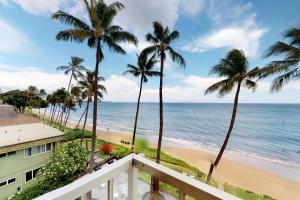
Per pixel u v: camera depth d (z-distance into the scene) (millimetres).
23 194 9250
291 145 31547
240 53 10844
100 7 10781
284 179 17859
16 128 13719
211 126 48969
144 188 8414
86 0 10469
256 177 18062
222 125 49750
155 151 23531
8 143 10203
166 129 47438
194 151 26797
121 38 11492
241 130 43156
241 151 28109
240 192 13398
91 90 17156
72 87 24703
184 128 47906
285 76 10461
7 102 42844
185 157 23344
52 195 981
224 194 1003
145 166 1456
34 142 11492
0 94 47500
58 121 51656
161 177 1328
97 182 1239
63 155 11188
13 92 45781
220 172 18688
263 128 44938
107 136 34938
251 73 10641
